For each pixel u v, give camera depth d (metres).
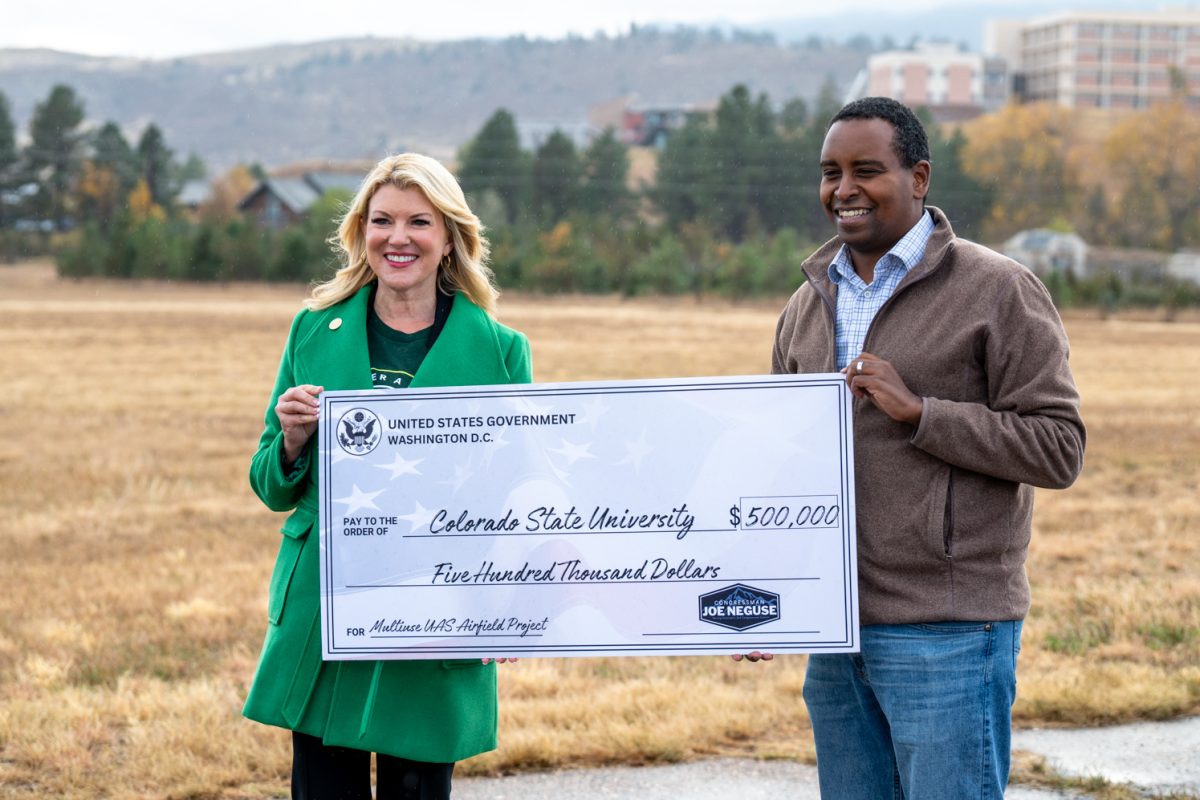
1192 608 7.14
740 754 5.07
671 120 193.00
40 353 32.41
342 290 3.55
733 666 6.48
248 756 4.98
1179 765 4.75
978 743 3.10
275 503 3.45
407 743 3.33
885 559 3.16
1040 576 8.43
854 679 3.41
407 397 3.31
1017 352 3.04
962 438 2.98
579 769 4.93
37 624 7.36
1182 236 95.19
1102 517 10.95
